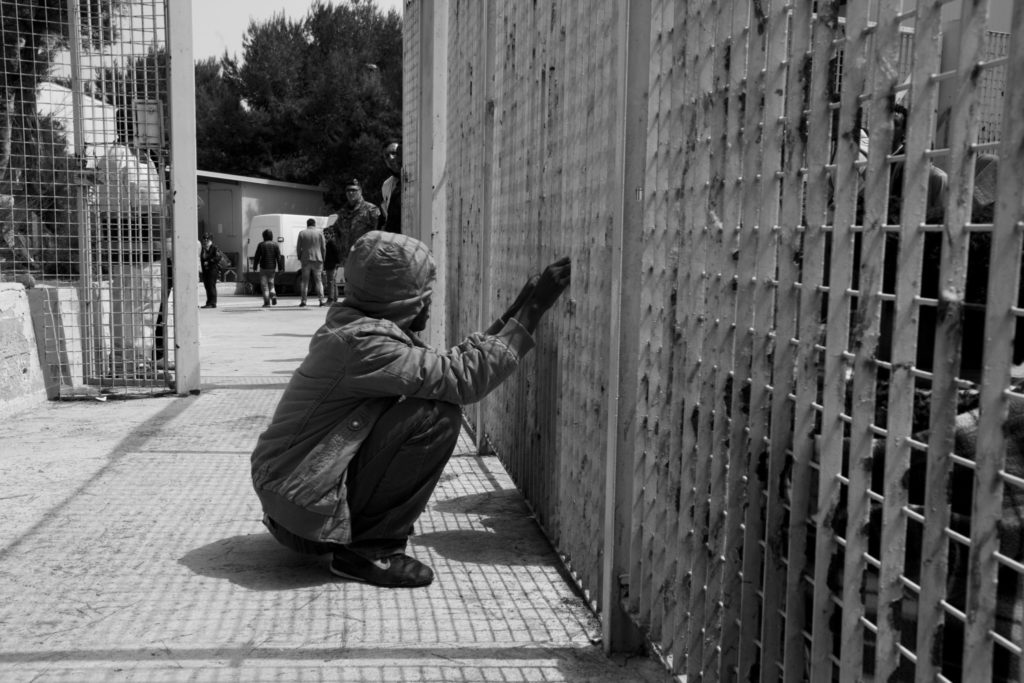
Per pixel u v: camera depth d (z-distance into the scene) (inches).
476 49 181.9
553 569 128.9
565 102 120.6
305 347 422.3
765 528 74.4
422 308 126.5
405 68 281.9
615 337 98.7
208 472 179.2
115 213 268.5
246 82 1851.6
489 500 161.9
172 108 262.7
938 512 53.5
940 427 52.9
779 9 70.2
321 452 119.0
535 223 137.6
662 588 93.0
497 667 98.4
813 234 65.4
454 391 118.1
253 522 148.4
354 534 123.5
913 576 66.0
